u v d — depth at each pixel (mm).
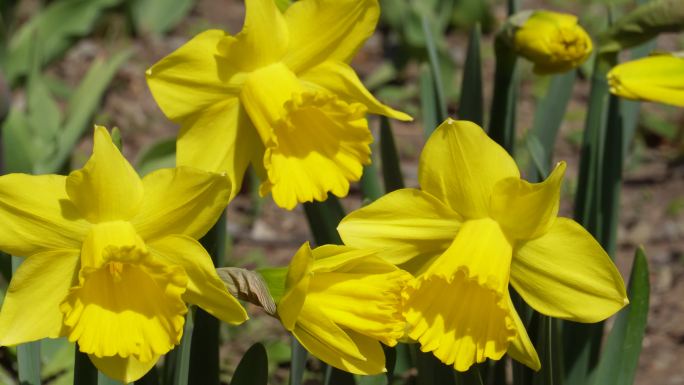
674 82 879
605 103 978
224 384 1111
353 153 844
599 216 984
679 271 1362
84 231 808
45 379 1076
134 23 2027
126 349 795
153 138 1684
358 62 1987
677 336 1222
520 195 818
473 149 821
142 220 807
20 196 800
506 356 968
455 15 2098
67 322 793
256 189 1477
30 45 1668
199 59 840
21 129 1169
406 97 1859
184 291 796
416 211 833
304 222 1522
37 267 807
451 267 818
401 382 1015
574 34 915
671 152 1709
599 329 989
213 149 855
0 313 807
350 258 800
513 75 958
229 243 1353
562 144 1728
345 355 812
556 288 830
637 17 939
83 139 1660
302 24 849
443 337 816
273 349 1114
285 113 834
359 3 846
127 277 808
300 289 792
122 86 1835
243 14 2162
